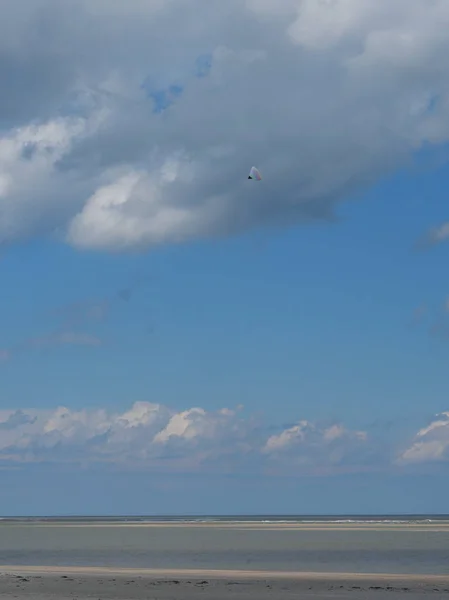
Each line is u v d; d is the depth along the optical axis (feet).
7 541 399.85
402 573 208.95
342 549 307.99
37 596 150.82
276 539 392.88
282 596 153.07
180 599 148.05
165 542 373.81
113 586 169.58
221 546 334.65
